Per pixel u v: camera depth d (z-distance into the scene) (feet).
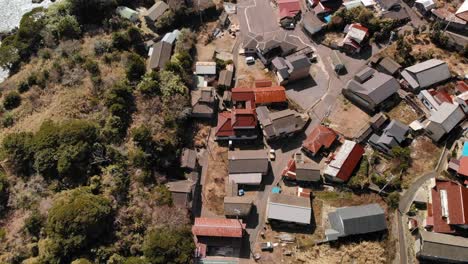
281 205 178.19
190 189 183.11
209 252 174.19
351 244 171.42
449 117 194.80
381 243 170.50
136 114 203.00
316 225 178.81
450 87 217.97
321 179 191.83
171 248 156.35
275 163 199.93
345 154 190.90
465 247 158.81
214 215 184.44
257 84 224.33
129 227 165.99
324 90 225.56
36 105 203.82
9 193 173.99
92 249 155.43
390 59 226.79
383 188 184.03
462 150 191.42
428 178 187.32
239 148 206.39
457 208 166.61
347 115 214.48
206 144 207.62
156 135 196.65
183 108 206.69
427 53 231.30
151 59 230.89
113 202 169.27
